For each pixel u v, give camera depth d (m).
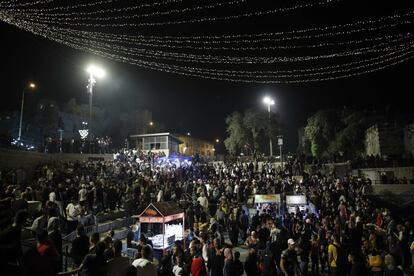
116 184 22.73
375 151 41.75
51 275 6.18
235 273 10.68
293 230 16.12
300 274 12.92
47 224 11.45
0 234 5.72
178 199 23.78
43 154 28.47
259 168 42.44
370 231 15.70
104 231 17.97
